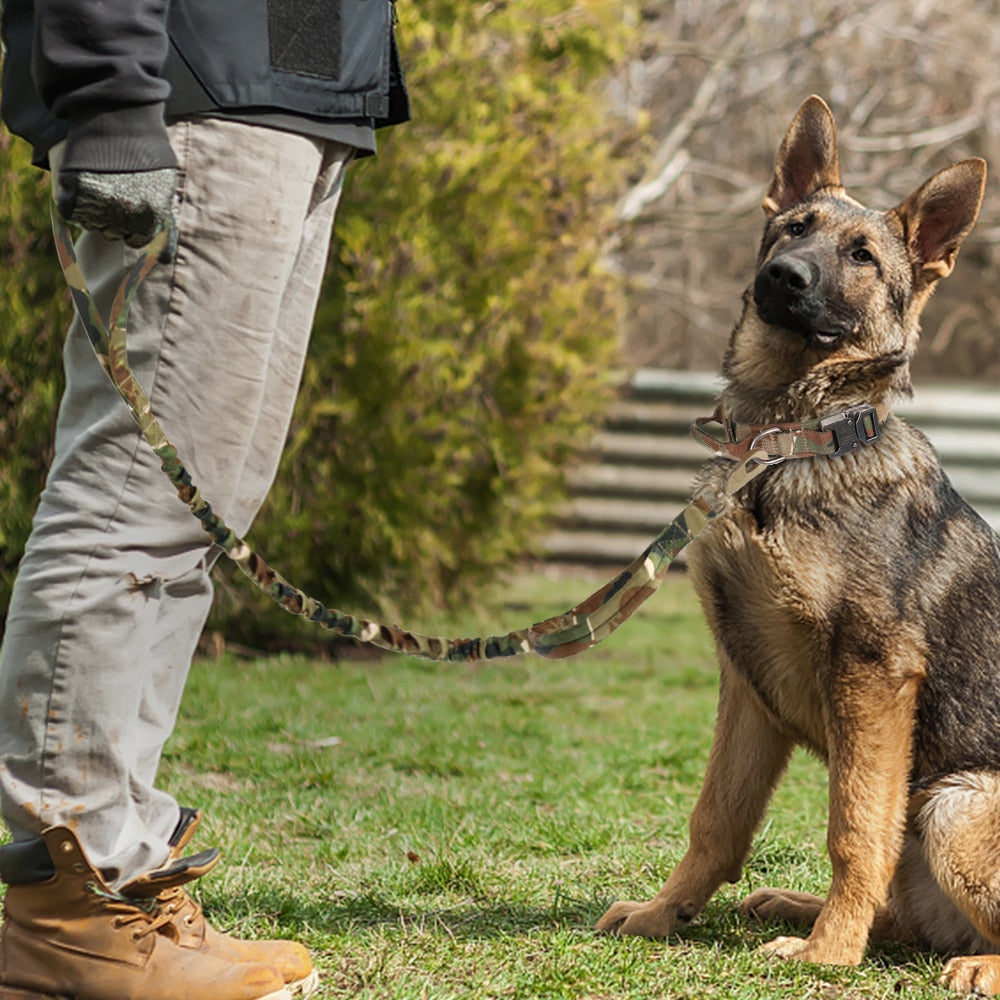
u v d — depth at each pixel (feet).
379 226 27.20
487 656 8.89
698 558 11.12
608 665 28.81
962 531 11.16
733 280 63.77
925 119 53.72
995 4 53.78
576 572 43.88
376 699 23.50
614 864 13.08
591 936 10.48
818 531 10.53
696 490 10.82
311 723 20.80
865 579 10.43
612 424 47.21
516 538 33.53
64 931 7.91
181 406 7.95
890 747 10.37
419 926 10.61
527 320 31.37
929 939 11.03
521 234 30.48
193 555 8.18
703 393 47.83
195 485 7.94
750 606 10.83
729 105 49.03
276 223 8.04
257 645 28.45
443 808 15.55
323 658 27.94
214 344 7.97
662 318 68.18
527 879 12.37
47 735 7.71
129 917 7.98
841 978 9.86
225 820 14.62
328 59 8.20
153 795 8.33
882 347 11.81
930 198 12.05
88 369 8.10
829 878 12.96
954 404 48.75
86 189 7.12
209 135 7.79
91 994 7.95
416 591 31.01
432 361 28.04
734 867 11.16
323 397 27.45
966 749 10.64
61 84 7.14
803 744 11.42
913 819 10.88
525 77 30.09
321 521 27.73
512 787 17.12
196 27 7.73
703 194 60.29
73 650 7.67
